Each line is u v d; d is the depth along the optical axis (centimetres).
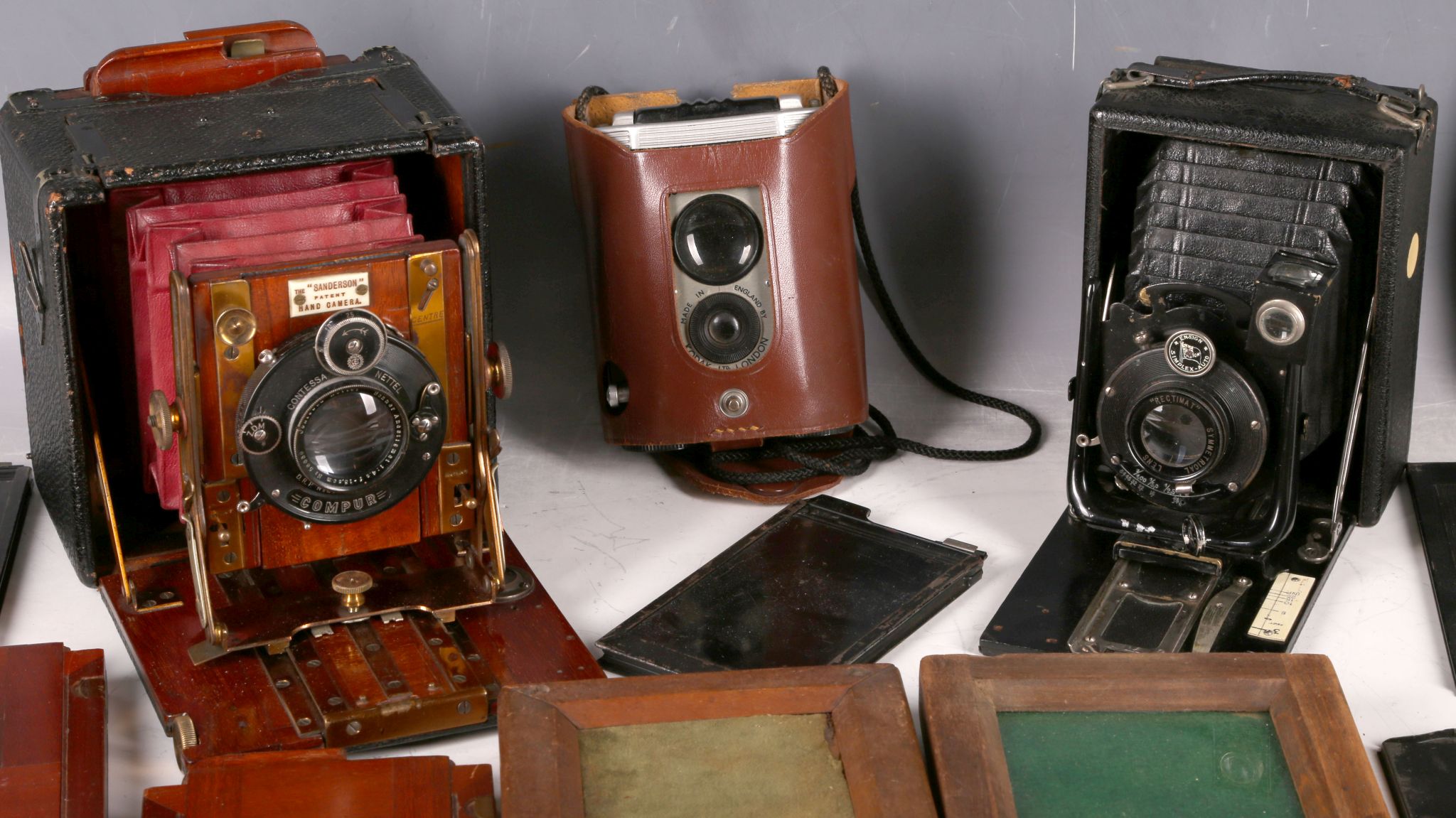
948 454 121
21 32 120
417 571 110
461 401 106
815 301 115
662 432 117
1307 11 120
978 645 109
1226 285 108
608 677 106
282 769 99
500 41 123
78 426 106
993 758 97
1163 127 107
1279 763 98
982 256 126
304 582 109
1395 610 110
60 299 104
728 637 108
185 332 100
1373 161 104
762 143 113
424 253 103
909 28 122
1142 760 98
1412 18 119
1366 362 110
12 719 101
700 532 117
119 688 107
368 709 102
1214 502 109
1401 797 99
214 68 110
